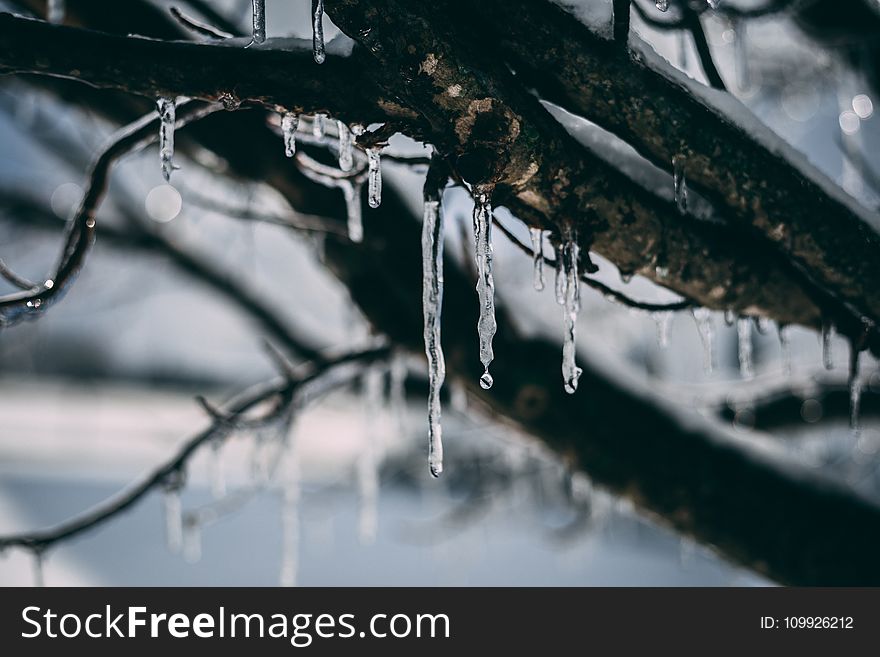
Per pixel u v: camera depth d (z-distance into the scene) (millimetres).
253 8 1670
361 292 2857
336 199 2697
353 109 1700
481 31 1665
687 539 2986
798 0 2496
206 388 13188
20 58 1601
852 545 2807
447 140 1731
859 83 3752
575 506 5043
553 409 2787
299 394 3035
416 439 5598
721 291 2176
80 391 13094
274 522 8734
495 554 8273
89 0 2352
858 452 4734
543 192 1869
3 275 1959
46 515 8602
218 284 4215
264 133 2562
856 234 2027
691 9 2023
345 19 1537
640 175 1983
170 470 2803
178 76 1643
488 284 1837
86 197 1942
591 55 1720
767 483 2838
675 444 2811
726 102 1936
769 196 1963
